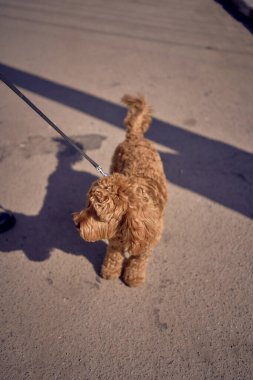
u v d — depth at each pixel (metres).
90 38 3.13
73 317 1.30
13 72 2.63
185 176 1.88
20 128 2.12
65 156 1.95
